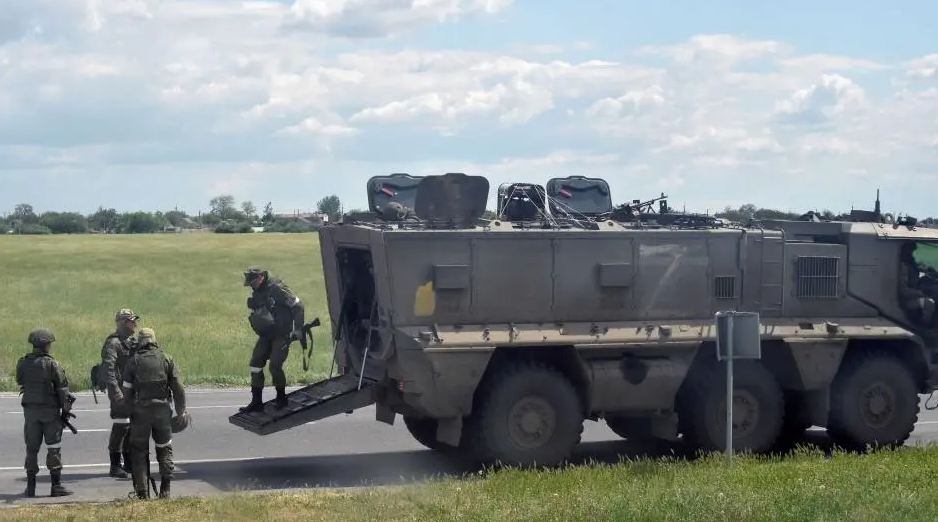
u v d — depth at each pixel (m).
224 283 57.75
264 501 10.88
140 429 11.53
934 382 15.59
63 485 12.77
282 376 14.08
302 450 15.50
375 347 13.78
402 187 15.21
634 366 13.90
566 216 14.75
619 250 13.99
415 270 13.24
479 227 13.58
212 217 161.00
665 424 14.36
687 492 10.39
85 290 52.97
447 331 13.27
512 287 13.56
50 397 12.07
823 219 16.25
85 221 149.25
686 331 14.09
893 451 14.02
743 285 14.58
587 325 13.82
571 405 13.60
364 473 13.80
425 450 15.57
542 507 10.09
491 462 13.35
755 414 14.42
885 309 15.28
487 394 13.36
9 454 14.80
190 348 28.08
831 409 14.90
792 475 11.61
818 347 14.69
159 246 88.56
